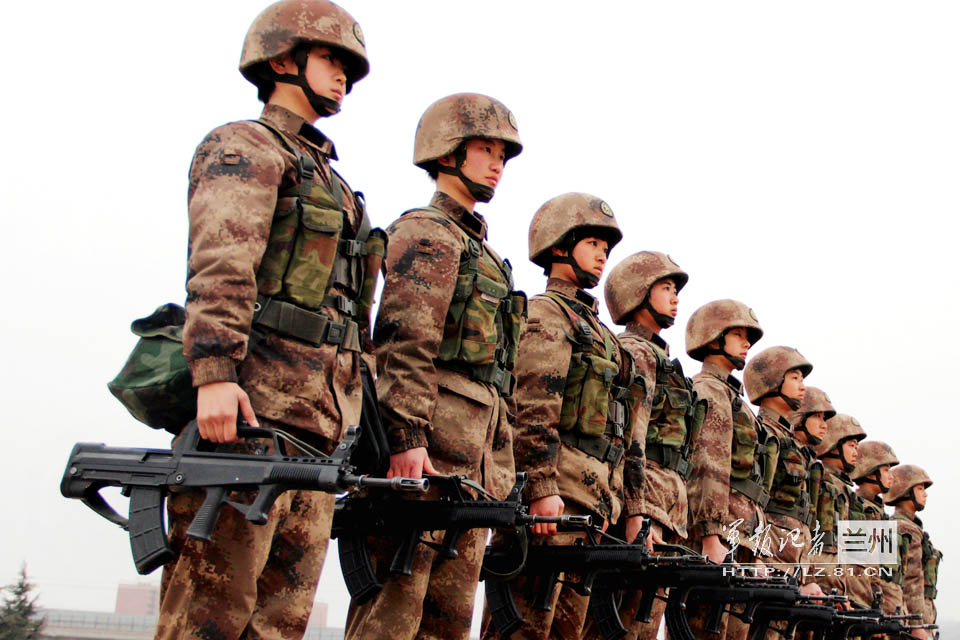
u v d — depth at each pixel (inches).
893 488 757.3
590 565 276.2
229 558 162.7
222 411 157.6
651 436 340.5
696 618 390.6
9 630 551.8
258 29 197.8
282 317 173.9
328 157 197.6
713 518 373.7
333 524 224.7
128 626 621.6
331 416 177.5
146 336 169.8
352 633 227.9
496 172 259.9
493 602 270.8
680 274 366.3
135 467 162.9
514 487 219.8
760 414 494.0
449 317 236.5
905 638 650.8
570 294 314.3
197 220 167.3
